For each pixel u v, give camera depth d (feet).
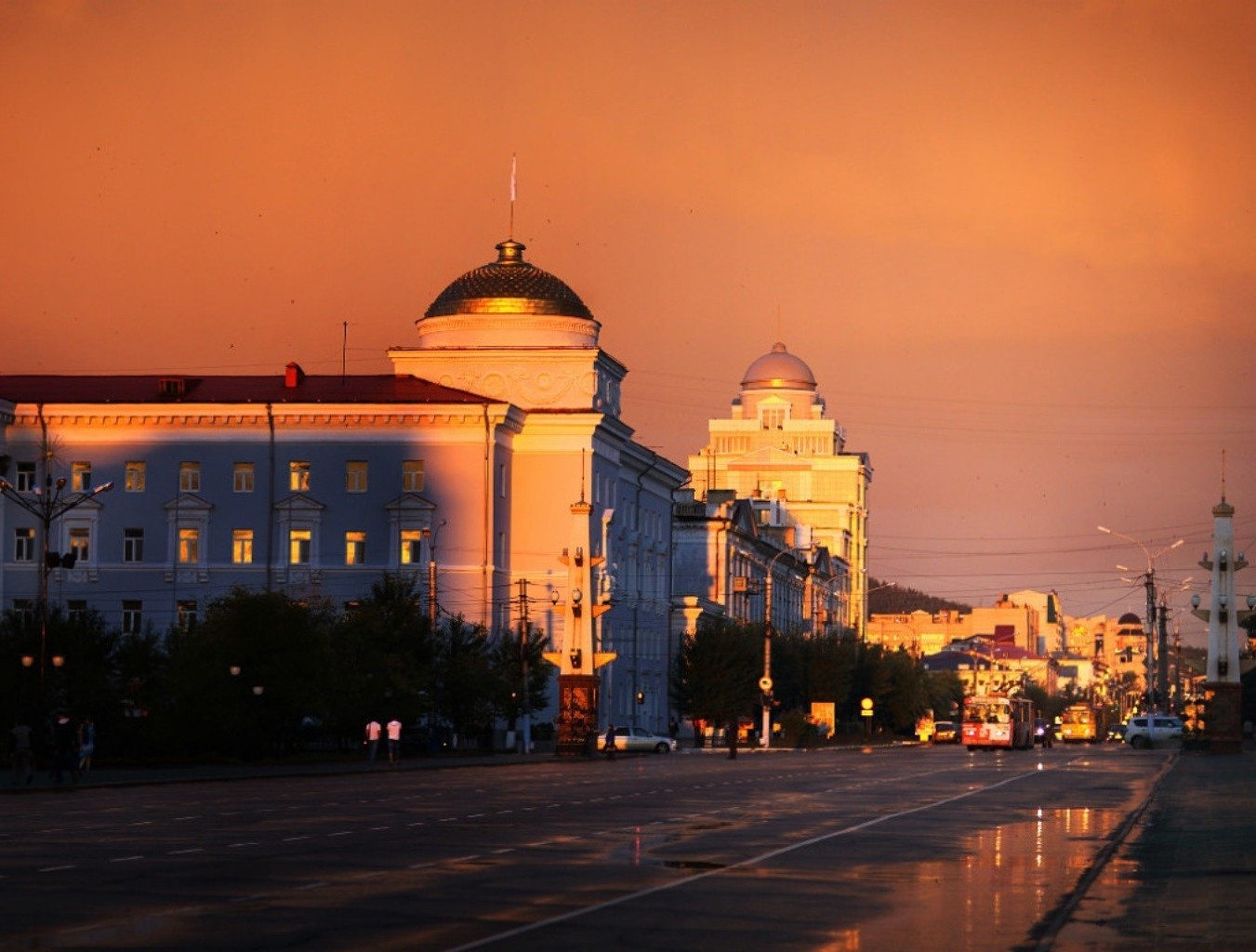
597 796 236.63
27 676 353.92
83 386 531.09
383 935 92.07
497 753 448.24
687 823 180.45
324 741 446.19
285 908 103.30
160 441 510.58
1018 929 97.55
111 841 152.25
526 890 114.21
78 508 508.94
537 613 520.01
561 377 529.86
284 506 504.43
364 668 401.70
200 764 362.33
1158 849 151.74
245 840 153.58
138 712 376.68
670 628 627.46
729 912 103.91
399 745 422.82
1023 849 152.35
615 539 561.02
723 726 619.26
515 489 523.70
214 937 90.89
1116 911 105.40
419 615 426.51
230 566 506.89
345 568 502.79
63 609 504.43
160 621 506.48
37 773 311.47
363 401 502.79
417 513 500.33
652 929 95.81
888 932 95.71
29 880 118.32
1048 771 347.36
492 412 499.10
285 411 504.02
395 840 153.89
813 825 179.93
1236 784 284.61
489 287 540.11
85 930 93.56
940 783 285.43
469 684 425.28
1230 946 89.76
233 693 361.71
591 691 429.79
